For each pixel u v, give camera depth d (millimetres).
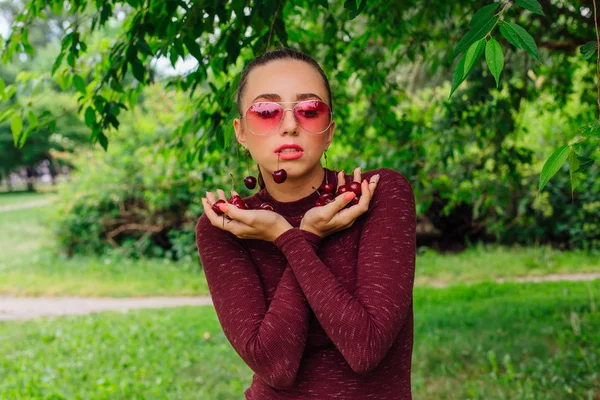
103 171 12180
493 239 12344
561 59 5293
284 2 2615
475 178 5852
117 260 11953
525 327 6082
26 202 28047
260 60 1501
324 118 1468
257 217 1398
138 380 5191
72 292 9703
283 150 1452
